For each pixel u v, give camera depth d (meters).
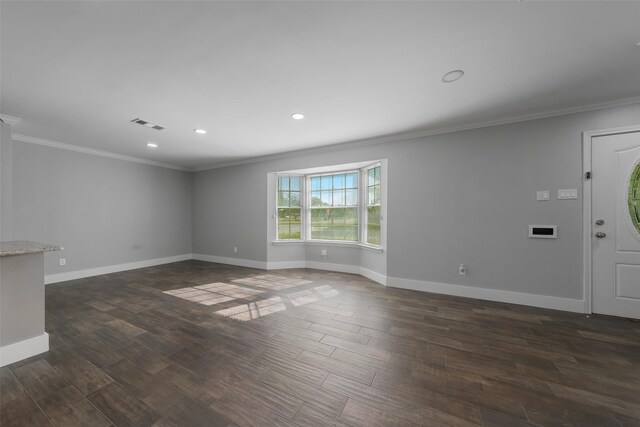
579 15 1.47
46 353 1.95
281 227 5.09
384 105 2.69
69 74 2.07
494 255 3.11
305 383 1.60
